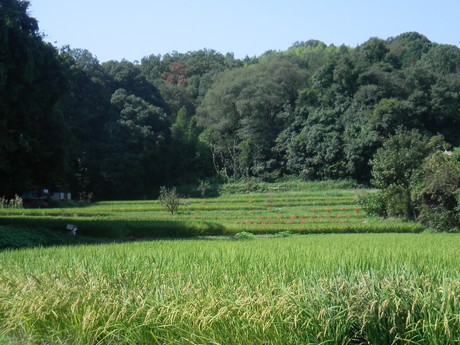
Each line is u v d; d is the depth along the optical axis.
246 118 72.88
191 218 37.09
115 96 66.50
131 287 7.93
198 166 73.88
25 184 27.11
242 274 8.45
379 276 7.20
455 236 23.77
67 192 57.62
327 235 27.38
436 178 31.31
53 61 26.80
